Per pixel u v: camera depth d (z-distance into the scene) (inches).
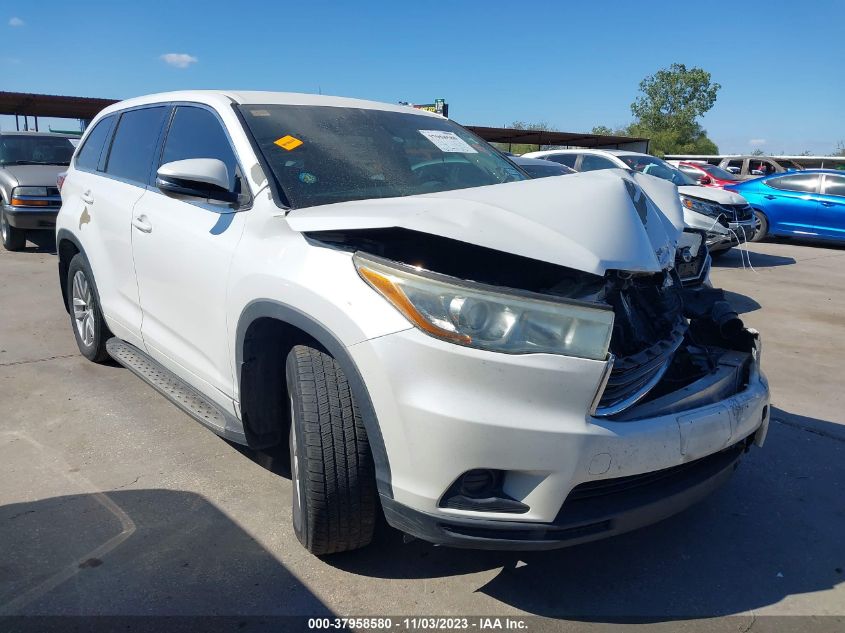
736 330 125.1
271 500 130.6
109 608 100.3
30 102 734.5
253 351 115.4
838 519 130.6
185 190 121.7
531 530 90.2
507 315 87.3
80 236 184.4
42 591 103.7
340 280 97.1
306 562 112.1
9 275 331.9
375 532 110.5
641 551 119.0
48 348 218.5
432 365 87.8
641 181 144.2
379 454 93.7
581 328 88.4
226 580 107.2
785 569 114.9
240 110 134.4
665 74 2357.3
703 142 2361.0
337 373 102.5
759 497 137.9
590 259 94.0
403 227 92.9
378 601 103.7
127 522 122.3
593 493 94.8
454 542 91.1
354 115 146.9
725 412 104.6
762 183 561.3
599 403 92.8
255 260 112.3
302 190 119.4
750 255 488.4
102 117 195.5
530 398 87.4
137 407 172.7
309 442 100.0
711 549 120.1
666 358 105.3
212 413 133.0
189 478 138.3
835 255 500.4
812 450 159.2
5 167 409.4
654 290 113.7
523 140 1197.1
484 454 87.4
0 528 119.4
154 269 145.8
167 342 146.3
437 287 88.7
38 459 144.9
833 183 527.5
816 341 256.7
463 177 142.9
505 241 92.5
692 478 103.2
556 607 103.8
